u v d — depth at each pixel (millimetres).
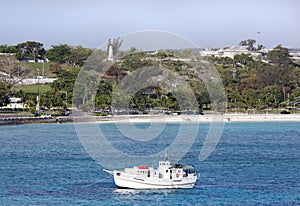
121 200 199750
